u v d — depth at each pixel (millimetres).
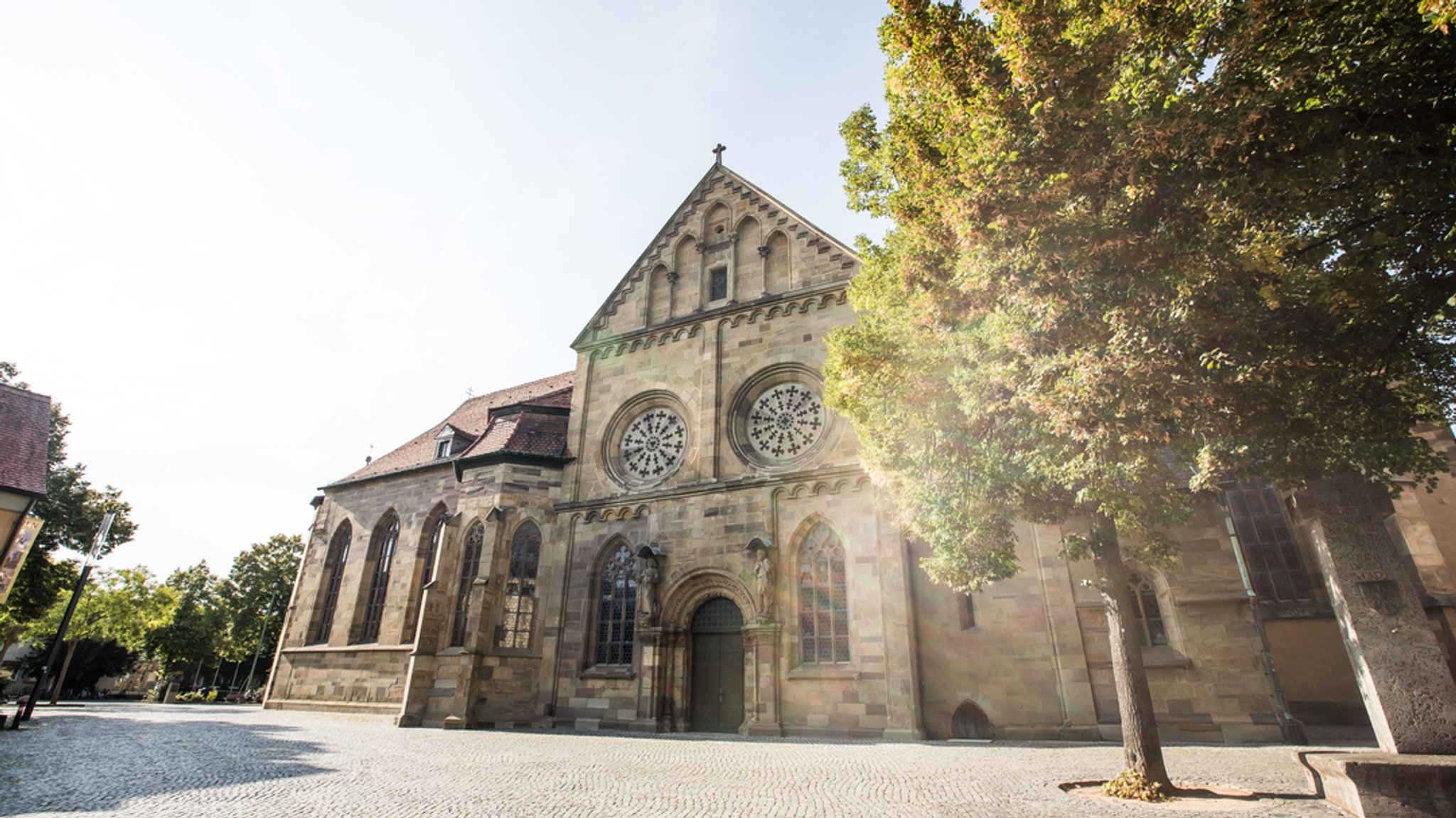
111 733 19359
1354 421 9719
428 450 35500
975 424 12750
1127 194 8695
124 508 38719
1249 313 9141
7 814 8758
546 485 28875
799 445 25656
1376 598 9953
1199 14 8359
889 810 9398
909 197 12258
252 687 68812
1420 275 8836
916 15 10750
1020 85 9438
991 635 21484
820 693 21531
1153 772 10500
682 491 25984
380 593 32219
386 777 12047
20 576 34875
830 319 26672
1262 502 26688
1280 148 8297
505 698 24938
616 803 9953
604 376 30703
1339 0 7684
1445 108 7777
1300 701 23844
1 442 22609
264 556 69500
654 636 24141
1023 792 10742
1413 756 8828
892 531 22312
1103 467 10469
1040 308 9711
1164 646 21312
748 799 10305
